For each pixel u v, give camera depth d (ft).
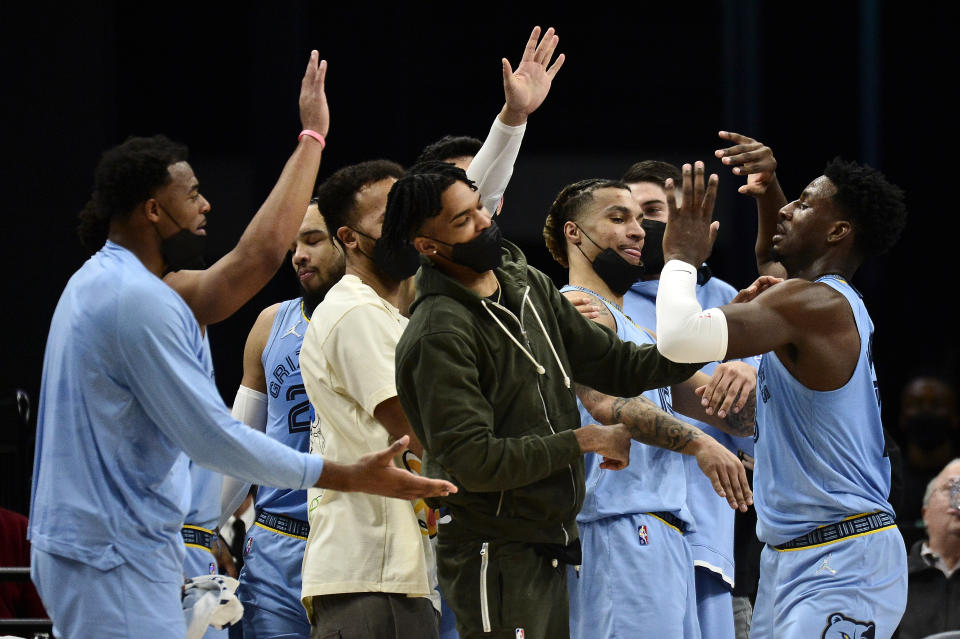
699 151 106.93
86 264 35.04
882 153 105.29
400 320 40.14
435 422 32.50
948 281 104.37
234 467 33.37
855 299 39.99
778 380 40.65
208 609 36.17
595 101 107.24
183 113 95.35
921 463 81.20
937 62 104.22
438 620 41.42
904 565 39.73
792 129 106.11
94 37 80.64
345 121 98.02
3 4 78.13
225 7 95.50
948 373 102.32
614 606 43.14
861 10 104.47
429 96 104.12
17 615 49.88
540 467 32.50
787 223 42.06
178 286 38.70
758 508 41.83
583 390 43.88
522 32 105.29
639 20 106.73
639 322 51.60
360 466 33.14
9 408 61.52
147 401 33.30
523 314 34.65
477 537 33.88
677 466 45.73
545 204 106.52
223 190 95.61
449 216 33.53
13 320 76.95
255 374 50.03
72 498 32.94
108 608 32.78
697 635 45.47
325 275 47.78
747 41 104.01
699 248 37.96
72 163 79.36
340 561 38.50
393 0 98.32
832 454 39.52
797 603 39.99
